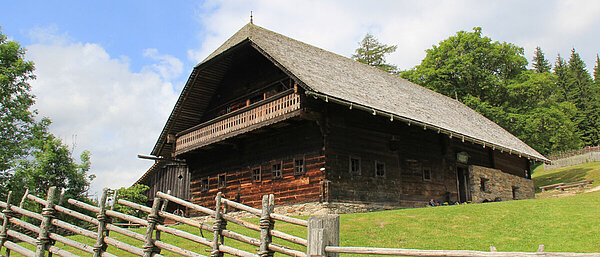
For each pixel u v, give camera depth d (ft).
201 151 87.04
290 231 49.26
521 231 45.52
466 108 120.98
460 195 88.74
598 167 153.28
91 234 33.09
